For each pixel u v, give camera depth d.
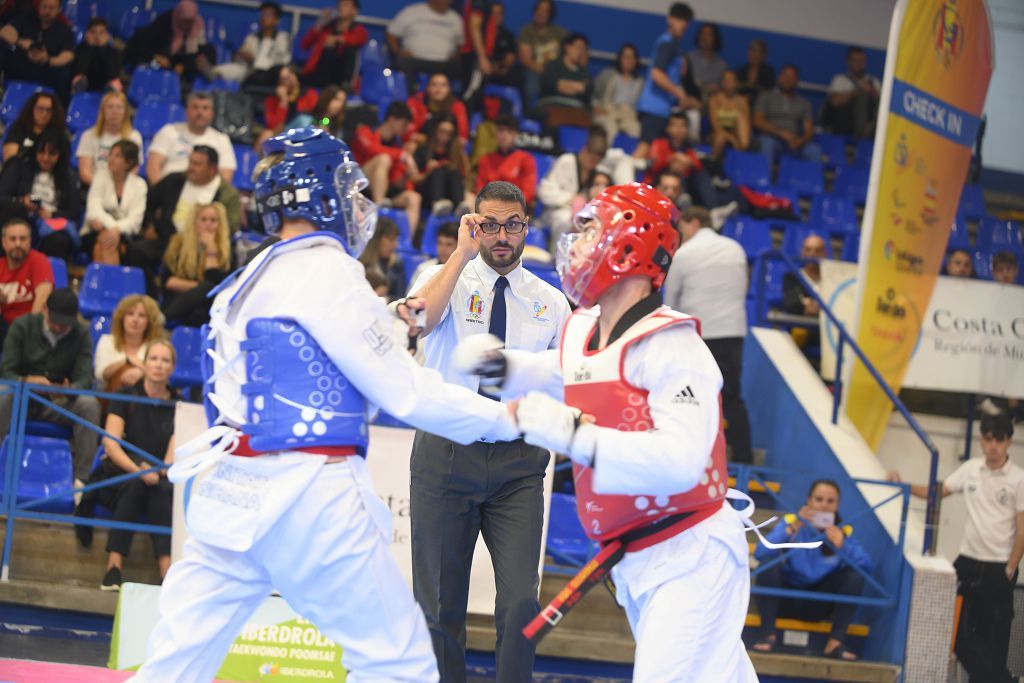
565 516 7.10
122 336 6.86
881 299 7.64
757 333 8.51
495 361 2.78
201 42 10.66
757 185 11.46
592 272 2.72
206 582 2.74
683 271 7.54
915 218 7.70
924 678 6.64
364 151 9.16
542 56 11.70
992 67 7.96
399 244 8.70
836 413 7.64
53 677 3.71
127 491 6.16
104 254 8.00
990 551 7.05
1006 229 11.25
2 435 6.44
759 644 6.64
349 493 2.72
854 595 6.77
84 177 8.74
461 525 3.79
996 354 8.00
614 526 2.74
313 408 2.70
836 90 12.64
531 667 3.65
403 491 6.16
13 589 5.89
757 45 12.34
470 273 3.92
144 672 2.70
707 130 12.05
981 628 7.03
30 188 8.15
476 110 11.17
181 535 6.07
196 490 2.78
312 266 2.75
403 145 9.66
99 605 5.98
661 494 2.58
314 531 2.68
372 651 2.75
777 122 12.12
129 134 8.91
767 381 8.26
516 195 3.86
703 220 7.70
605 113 11.75
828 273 8.41
